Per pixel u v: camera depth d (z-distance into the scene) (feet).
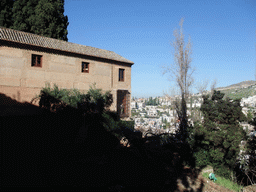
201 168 27.81
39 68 47.19
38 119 42.57
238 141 26.84
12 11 77.66
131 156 30.91
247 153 27.78
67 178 21.72
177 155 31.30
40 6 77.30
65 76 52.03
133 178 22.95
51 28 76.79
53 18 78.59
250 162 27.25
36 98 45.80
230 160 27.22
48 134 40.78
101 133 45.96
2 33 43.06
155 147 33.94
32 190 18.47
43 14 75.51
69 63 53.06
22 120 40.98
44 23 76.54
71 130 44.29
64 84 51.70
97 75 59.77
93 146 38.42
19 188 18.66
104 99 56.65
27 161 26.40
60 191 18.62
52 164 25.99
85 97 50.83
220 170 27.73
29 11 77.66
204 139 29.32
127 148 33.78
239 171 28.22
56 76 50.21
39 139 37.81
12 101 42.47
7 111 41.39
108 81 63.00
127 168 25.85
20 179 20.67
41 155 29.50
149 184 21.83
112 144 41.42
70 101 46.52
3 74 41.52
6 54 42.06
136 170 25.39
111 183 21.08
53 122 43.29
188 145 30.12
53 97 44.73
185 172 26.37
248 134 28.02
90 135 44.01
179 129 35.40
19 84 43.70
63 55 51.83
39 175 22.06
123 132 49.75
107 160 28.55
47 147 34.24
